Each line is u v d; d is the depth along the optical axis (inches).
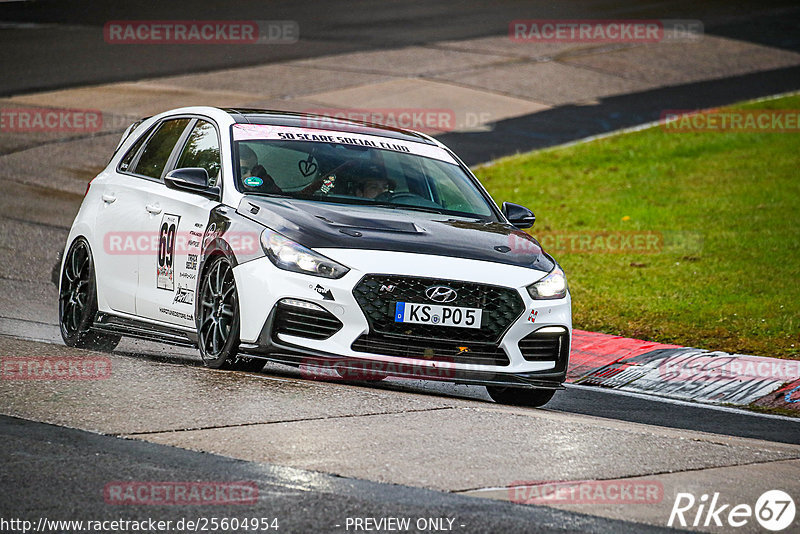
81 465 704.4
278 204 1063.6
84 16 4864.7
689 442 861.8
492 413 905.5
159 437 770.8
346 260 985.5
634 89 3720.5
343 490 684.7
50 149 2795.3
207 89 3496.6
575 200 2495.1
